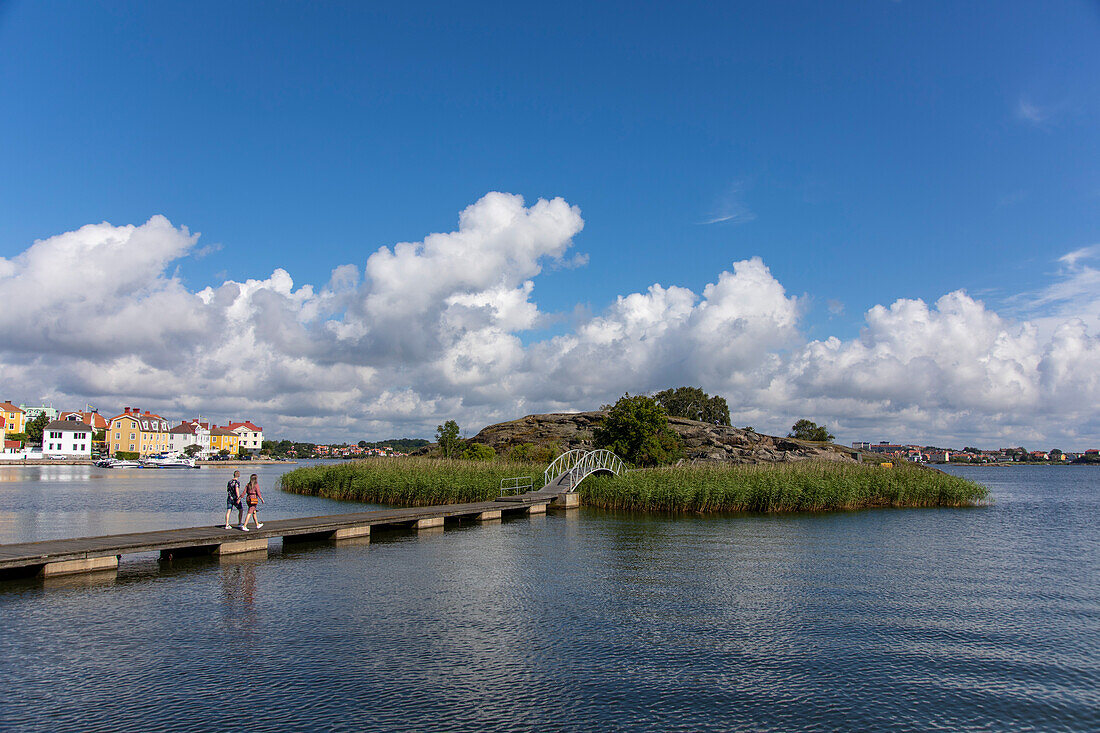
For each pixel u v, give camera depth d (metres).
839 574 23.98
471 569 24.27
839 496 46.53
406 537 32.78
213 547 27.12
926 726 11.66
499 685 13.08
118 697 12.31
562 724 11.44
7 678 13.17
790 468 51.06
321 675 13.47
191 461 143.00
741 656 14.99
